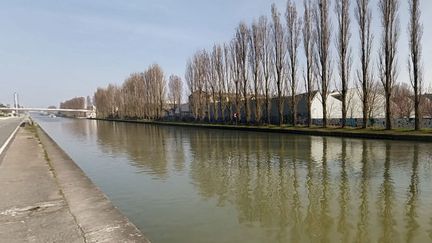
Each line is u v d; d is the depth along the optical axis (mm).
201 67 64312
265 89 47406
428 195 10516
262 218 8609
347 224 8102
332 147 22484
